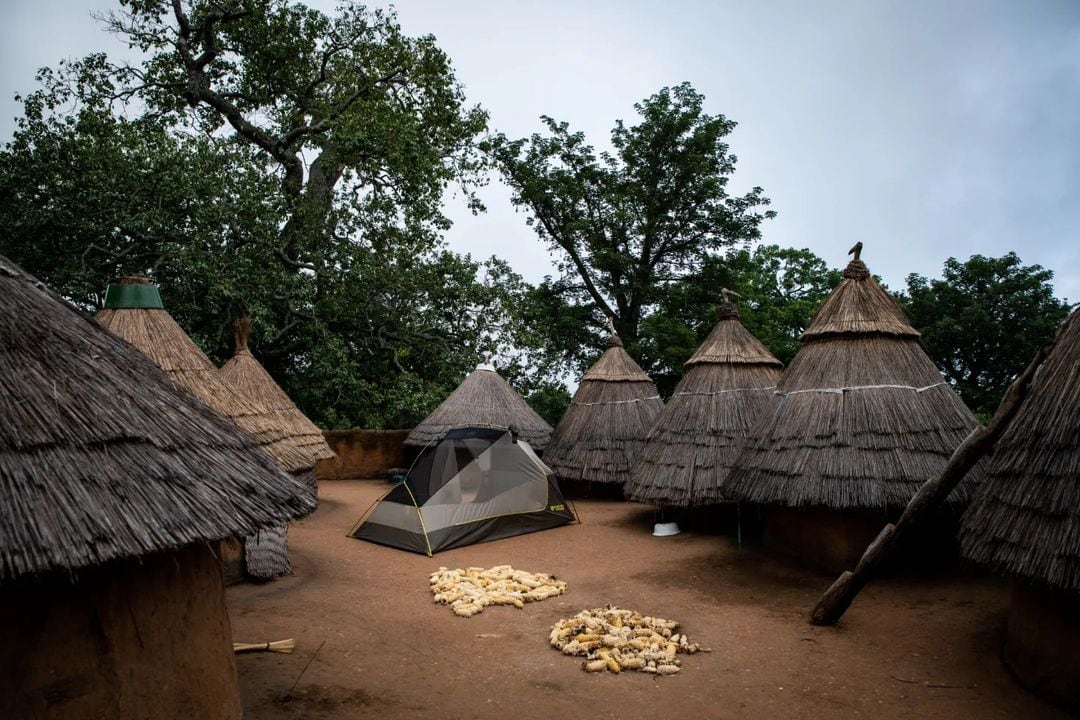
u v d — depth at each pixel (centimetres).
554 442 1458
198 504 344
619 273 2144
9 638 283
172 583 350
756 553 880
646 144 2108
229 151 1563
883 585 732
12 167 1401
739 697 495
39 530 277
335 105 1884
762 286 2839
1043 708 460
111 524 299
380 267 1720
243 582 775
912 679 517
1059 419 480
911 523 589
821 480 750
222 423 434
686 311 2094
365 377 1903
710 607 702
